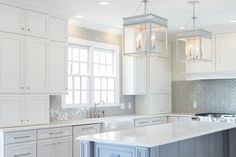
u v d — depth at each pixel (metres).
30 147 4.53
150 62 7.33
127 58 7.09
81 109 6.23
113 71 7.12
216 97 7.32
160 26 3.67
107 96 6.94
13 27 4.61
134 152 3.22
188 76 7.38
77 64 6.29
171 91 8.00
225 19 6.08
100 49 6.82
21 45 4.71
